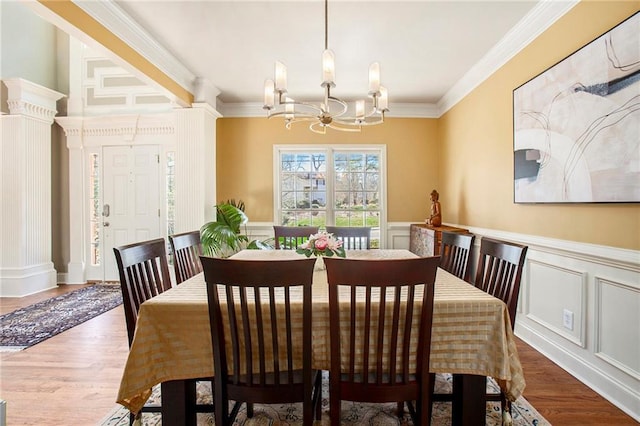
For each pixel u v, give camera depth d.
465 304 1.34
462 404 1.41
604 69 1.76
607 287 1.83
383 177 4.46
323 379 2.10
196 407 1.46
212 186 3.79
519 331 2.63
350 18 2.41
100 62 4.54
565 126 2.05
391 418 1.70
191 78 3.50
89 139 4.56
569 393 1.88
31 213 4.11
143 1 2.21
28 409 1.77
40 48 4.32
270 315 1.24
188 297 1.42
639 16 1.57
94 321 3.07
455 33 2.60
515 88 2.63
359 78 3.55
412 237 4.24
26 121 4.07
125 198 4.59
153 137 4.52
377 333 1.33
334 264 1.19
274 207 4.45
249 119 4.43
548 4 2.15
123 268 1.45
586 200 1.89
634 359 1.68
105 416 1.71
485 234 3.12
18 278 3.94
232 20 2.45
